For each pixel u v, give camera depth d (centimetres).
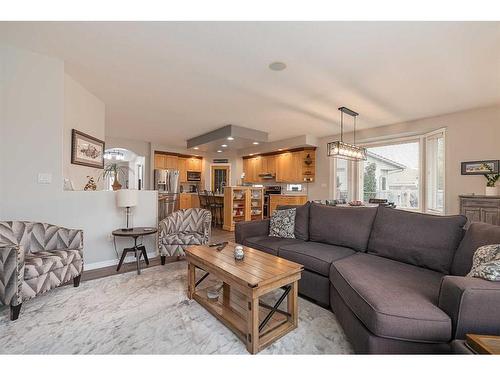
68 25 202
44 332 170
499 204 334
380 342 127
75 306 208
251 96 357
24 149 248
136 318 190
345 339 168
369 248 237
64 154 285
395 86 317
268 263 192
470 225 189
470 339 105
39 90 253
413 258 201
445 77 290
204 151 853
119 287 248
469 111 406
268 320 178
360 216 256
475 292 117
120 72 284
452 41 217
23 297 186
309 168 674
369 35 210
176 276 280
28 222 232
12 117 242
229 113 440
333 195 626
